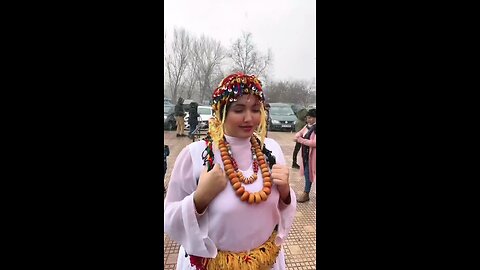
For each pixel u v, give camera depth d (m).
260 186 1.03
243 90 1.02
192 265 1.05
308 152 3.32
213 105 1.08
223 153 1.04
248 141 1.12
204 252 0.97
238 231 0.98
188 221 0.95
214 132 1.07
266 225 1.03
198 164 1.07
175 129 8.97
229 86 1.03
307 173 3.33
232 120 1.04
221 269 0.99
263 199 0.99
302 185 3.95
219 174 0.97
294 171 4.72
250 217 0.98
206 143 1.10
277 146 1.24
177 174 1.09
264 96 1.10
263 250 1.05
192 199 0.97
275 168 1.07
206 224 0.99
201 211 0.98
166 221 1.02
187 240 0.99
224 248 1.01
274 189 1.06
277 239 1.11
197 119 7.12
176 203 1.03
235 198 0.98
